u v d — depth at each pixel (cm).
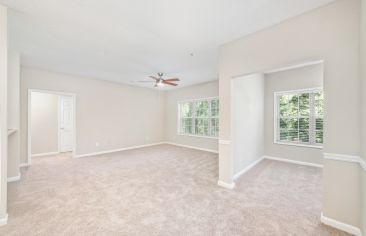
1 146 193
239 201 246
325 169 193
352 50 175
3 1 185
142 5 191
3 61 194
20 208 224
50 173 364
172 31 250
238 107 352
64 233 177
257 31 249
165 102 772
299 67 438
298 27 211
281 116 486
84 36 265
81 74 496
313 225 192
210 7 195
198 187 294
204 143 614
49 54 339
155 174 359
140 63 394
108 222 196
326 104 191
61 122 589
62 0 183
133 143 657
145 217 206
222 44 294
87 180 324
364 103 155
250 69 258
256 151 451
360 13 169
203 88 615
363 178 158
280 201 247
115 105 602
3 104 195
